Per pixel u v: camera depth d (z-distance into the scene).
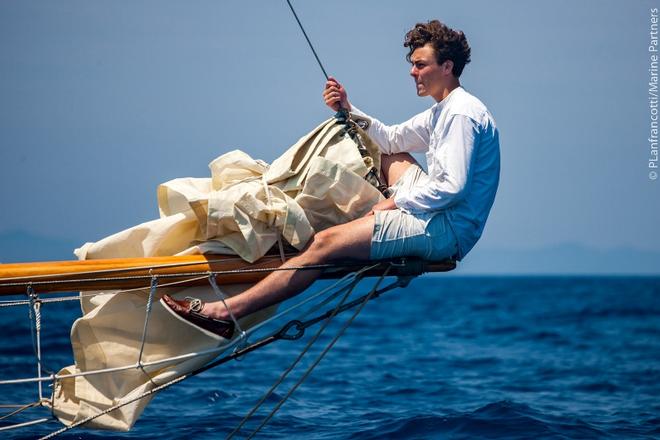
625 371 38.38
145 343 12.95
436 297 129.88
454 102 13.67
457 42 14.03
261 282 12.98
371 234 13.09
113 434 21.22
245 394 28.00
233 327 12.88
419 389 30.86
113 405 12.81
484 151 13.62
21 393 26.84
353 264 13.23
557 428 22.97
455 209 13.50
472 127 13.41
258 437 21.58
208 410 24.97
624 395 30.69
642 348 50.62
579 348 50.62
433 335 58.28
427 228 13.29
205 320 12.67
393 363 39.47
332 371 35.06
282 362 36.94
